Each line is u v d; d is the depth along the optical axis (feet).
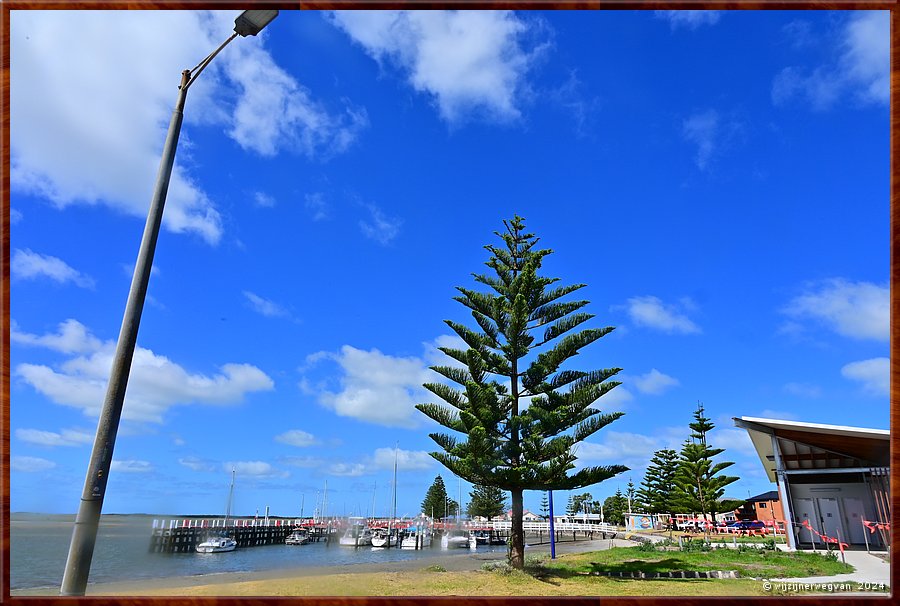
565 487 39.52
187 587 28.07
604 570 38.58
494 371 42.24
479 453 37.91
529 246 45.65
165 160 18.39
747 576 35.83
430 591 29.40
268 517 166.50
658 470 126.41
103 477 15.25
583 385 40.60
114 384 15.97
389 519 165.07
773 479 70.59
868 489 53.42
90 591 25.73
